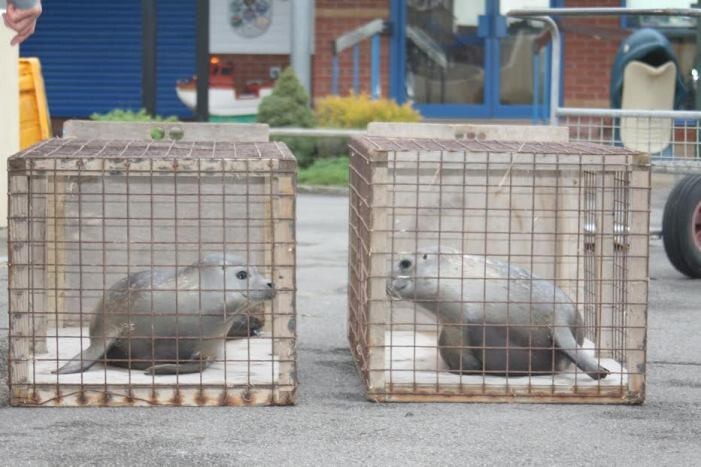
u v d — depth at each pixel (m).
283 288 6.92
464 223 8.10
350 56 23.80
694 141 12.26
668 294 11.19
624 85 19.80
